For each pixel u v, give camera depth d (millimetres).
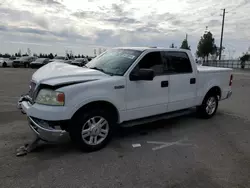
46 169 2898
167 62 4312
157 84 4094
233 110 6492
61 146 3627
